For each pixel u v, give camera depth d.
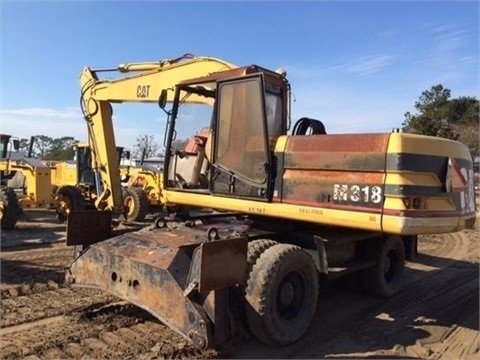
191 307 3.69
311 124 5.48
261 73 5.02
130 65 8.05
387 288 6.20
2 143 12.27
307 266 4.62
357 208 4.47
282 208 4.92
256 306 4.15
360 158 4.48
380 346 4.55
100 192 10.31
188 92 6.08
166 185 6.17
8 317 4.78
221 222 5.66
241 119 5.22
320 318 5.30
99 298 5.46
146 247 4.36
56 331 4.44
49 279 6.26
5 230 10.17
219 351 4.15
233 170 5.30
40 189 11.65
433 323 5.28
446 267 8.25
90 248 4.68
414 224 4.28
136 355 3.99
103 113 8.56
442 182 4.61
